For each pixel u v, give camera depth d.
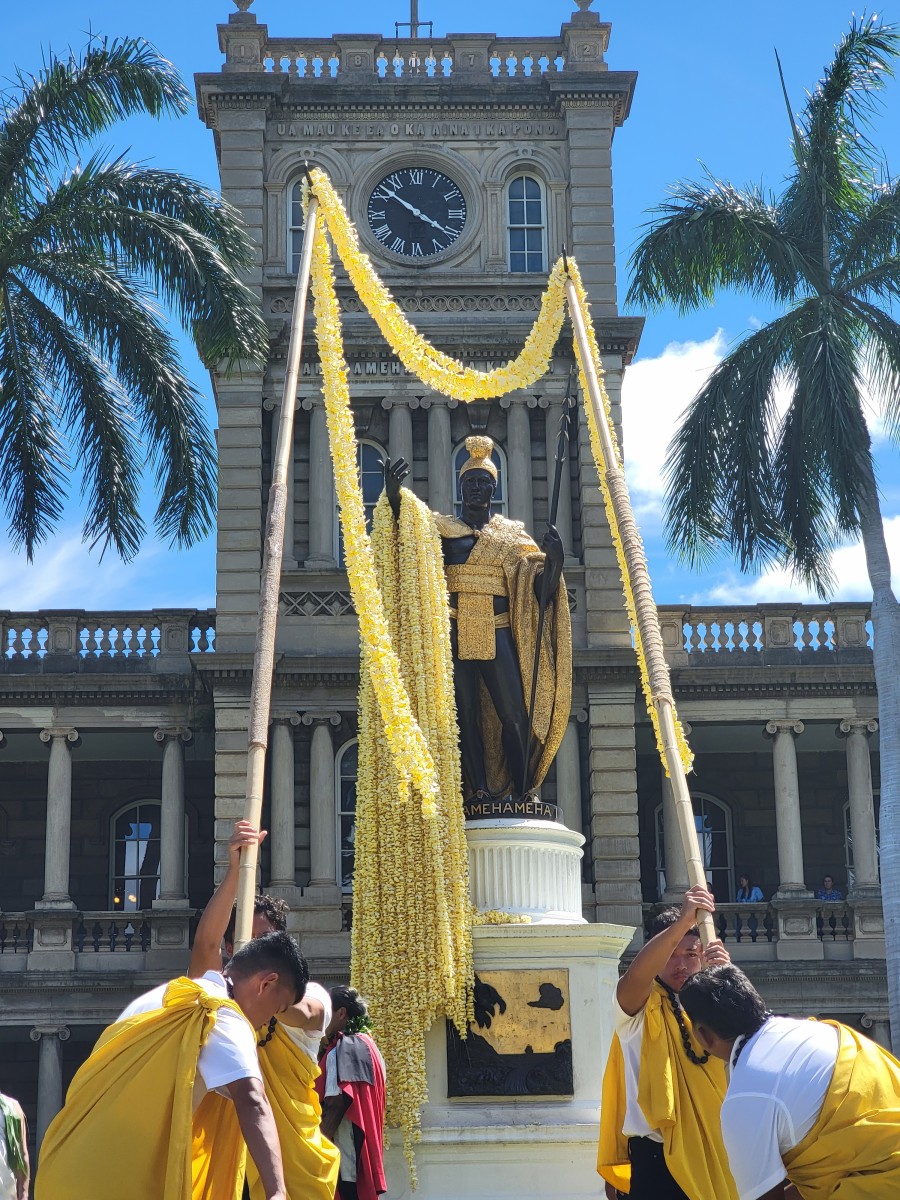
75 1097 6.38
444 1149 12.13
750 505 28.28
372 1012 12.51
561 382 37.53
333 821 34.84
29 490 25.28
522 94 39.91
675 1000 8.26
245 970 6.88
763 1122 6.24
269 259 38.53
